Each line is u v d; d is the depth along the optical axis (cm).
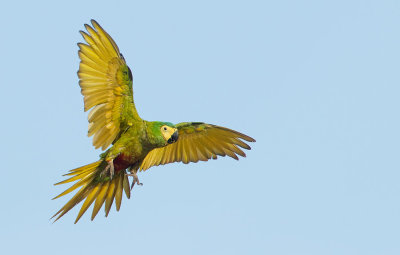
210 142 1595
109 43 1241
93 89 1269
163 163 1583
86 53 1234
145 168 1552
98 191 1382
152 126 1359
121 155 1345
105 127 1316
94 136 1295
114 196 1406
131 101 1321
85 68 1245
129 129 1338
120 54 1262
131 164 1388
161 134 1366
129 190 1420
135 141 1345
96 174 1345
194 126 1540
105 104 1298
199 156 1614
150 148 1382
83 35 1219
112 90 1293
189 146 1593
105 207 1400
